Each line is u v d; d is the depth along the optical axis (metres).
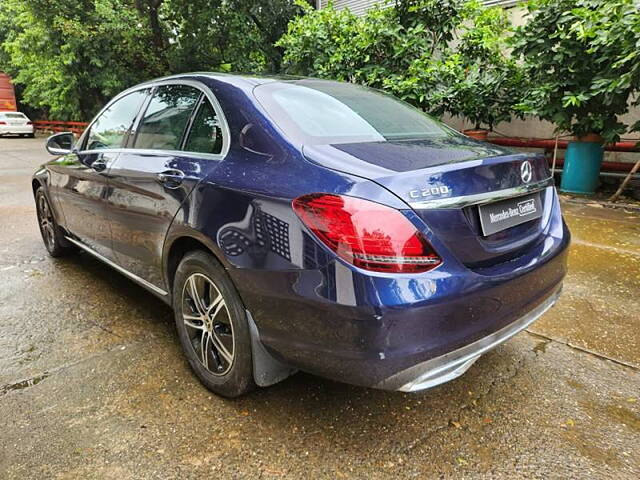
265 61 12.98
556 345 2.63
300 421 2.01
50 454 1.80
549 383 2.28
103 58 13.73
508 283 1.82
